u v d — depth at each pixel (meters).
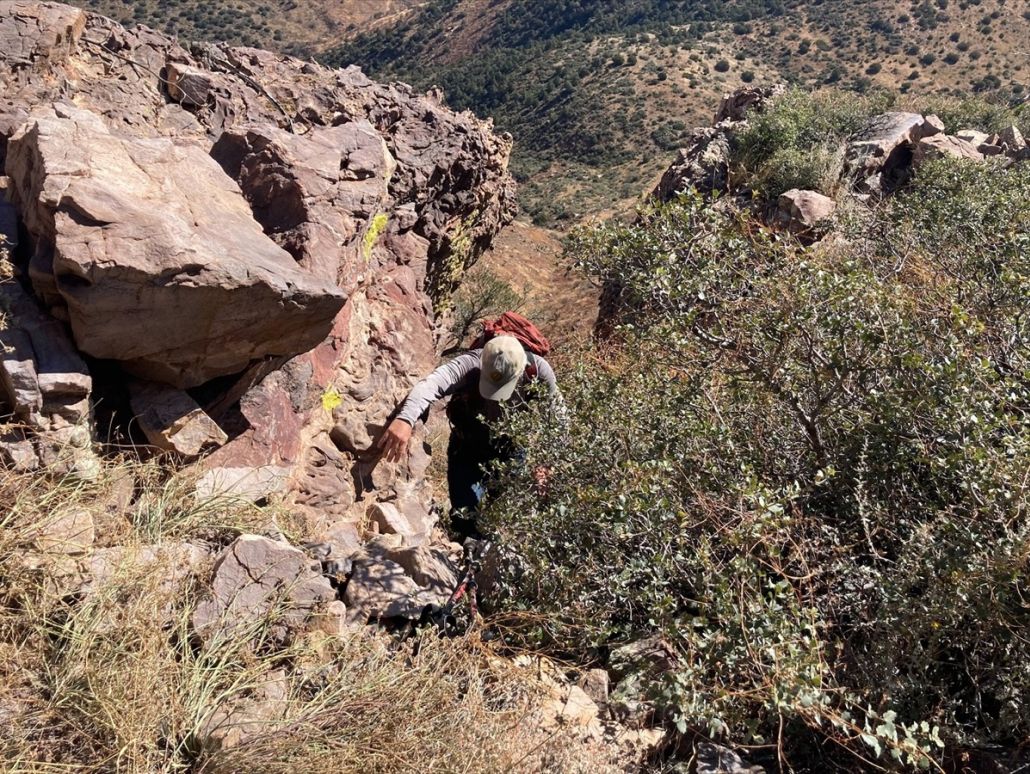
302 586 3.07
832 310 3.70
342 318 5.47
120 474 3.51
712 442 3.58
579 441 3.63
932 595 2.82
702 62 96.38
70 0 104.69
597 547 3.33
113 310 3.32
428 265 7.91
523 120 97.56
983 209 6.43
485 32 141.50
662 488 3.33
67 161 3.49
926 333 3.80
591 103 91.69
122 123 5.12
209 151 5.34
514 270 33.81
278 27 144.88
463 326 14.41
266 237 4.07
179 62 5.94
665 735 2.91
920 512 3.32
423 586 3.70
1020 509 2.80
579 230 4.45
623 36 109.75
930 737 2.46
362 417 5.56
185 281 3.35
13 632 2.74
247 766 2.42
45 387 3.31
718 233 4.21
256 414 4.42
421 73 122.31
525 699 2.88
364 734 2.54
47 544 3.01
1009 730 2.74
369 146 5.80
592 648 3.37
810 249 4.70
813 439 3.70
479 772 2.49
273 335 3.85
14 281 3.51
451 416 3.97
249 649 2.83
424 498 5.65
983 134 12.86
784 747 2.89
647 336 4.41
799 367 3.77
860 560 3.41
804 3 109.38
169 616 2.88
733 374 3.97
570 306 18.83
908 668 2.84
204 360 3.79
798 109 12.05
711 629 2.98
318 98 6.54
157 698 2.52
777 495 3.13
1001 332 3.98
